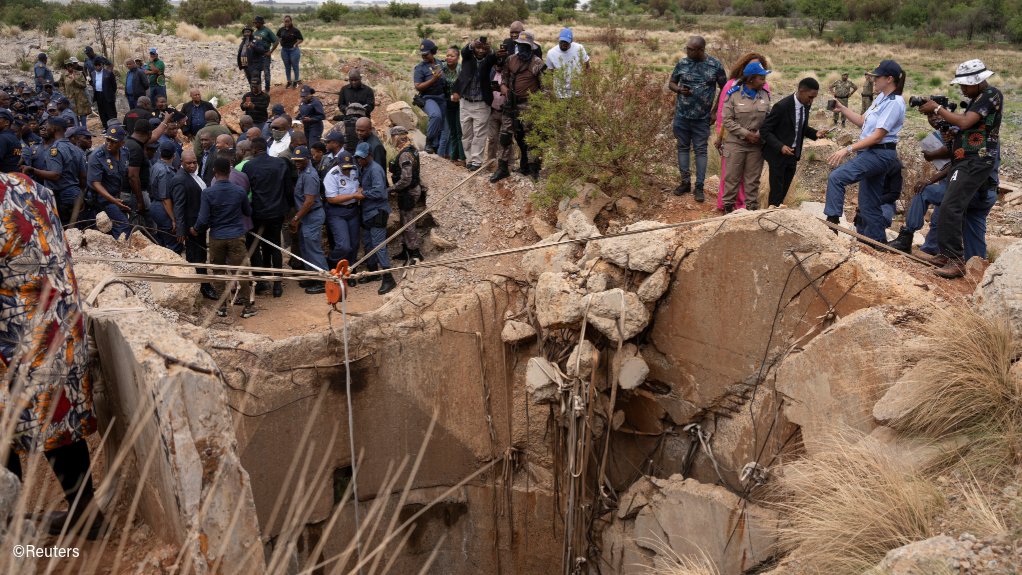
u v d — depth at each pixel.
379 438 9.19
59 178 9.66
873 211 8.74
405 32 59.91
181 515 3.84
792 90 30.25
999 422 5.41
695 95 9.99
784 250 7.45
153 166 10.12
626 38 54.31
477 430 9.63
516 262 10.09
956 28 64.38
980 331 5.76
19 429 3.73
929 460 5.50
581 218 9.57
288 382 8.48
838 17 75.06
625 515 9.05
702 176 10.34
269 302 10.09
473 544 10.00
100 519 4.35
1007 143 21.20
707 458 8.57
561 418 9.32
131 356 3.99
